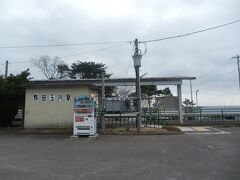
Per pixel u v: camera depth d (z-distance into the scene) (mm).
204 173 8109
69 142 15977
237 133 20578
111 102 23078
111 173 8180
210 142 15297
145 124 28047
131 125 27094
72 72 52969
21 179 7547
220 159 10289
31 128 23172
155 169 8680
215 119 34188
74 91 23203
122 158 10602
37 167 9070
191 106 62719
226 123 29266
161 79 30734
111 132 21047
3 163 9766
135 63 22531
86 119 18922
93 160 10227
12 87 25672
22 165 9406
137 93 22312
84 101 19125
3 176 7883
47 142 16047
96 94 26766
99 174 8070
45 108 23297
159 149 12852
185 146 13789
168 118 37062
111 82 31359
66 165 9359
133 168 8836
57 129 22891
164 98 55094
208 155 11148
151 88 51812
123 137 18531
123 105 23031
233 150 12438
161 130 22078
